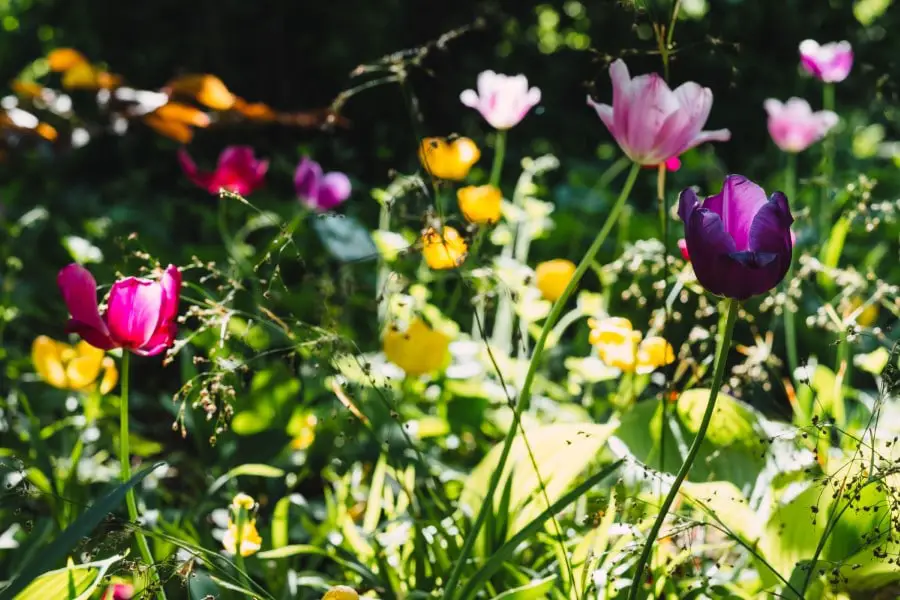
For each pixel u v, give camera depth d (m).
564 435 1.46
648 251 1.58
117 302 1.31
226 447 1.62
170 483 1.74
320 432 1.62
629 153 1.40
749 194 1.27
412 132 3.29
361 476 1.66
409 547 1.48
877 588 1.42
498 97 1.79
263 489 1.63
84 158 3.08
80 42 3.38
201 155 3.10
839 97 3.46
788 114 2.07
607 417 1.72
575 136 3.44
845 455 1.48
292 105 3.32
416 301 1.76
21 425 1.76
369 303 1.99
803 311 2.06
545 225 2.18
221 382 1.41
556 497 1.44
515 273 1.79
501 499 1.44
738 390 1.57
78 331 1.32
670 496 1.29
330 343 1.44
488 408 1.74
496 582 1.45
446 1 3.40
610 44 3.38
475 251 1.56
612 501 1.41
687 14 3.32
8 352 1.92
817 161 2.93
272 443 1.61
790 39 3.43
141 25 3.33
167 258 2.39
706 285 1.26
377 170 3.25
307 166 1.95
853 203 1.68
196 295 1.94
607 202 2.58
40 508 1.59
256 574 1.49
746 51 3.42
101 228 2.46
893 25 3.44
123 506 1.55
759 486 1.51
